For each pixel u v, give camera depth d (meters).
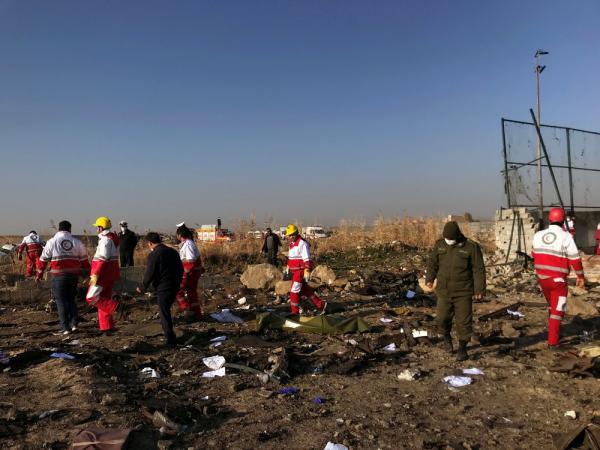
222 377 6.03
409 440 4.34
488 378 6.05
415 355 7.07
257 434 4.41
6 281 14.57
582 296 11.19
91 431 4.14
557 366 6.23
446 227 6.81
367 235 24.38
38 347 7.40
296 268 9.81
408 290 12.49
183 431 4.44
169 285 7.56
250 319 9.87
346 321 8.43
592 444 4.07
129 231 15.30
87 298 8.38
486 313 9.41
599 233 16.05
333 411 4.99
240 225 21.38
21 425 4.41
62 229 8.70
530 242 15.33
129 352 7.09
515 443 4.31
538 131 15.68
